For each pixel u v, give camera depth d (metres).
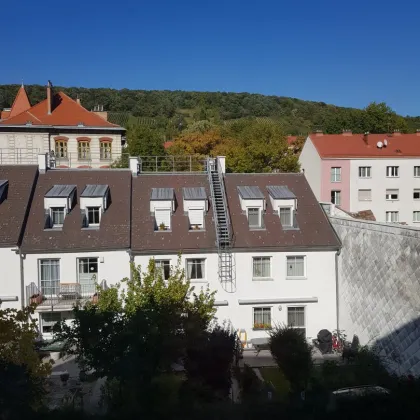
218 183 30.66
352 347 25.92
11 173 29.61
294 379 17.95
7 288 25.61
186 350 17.17
